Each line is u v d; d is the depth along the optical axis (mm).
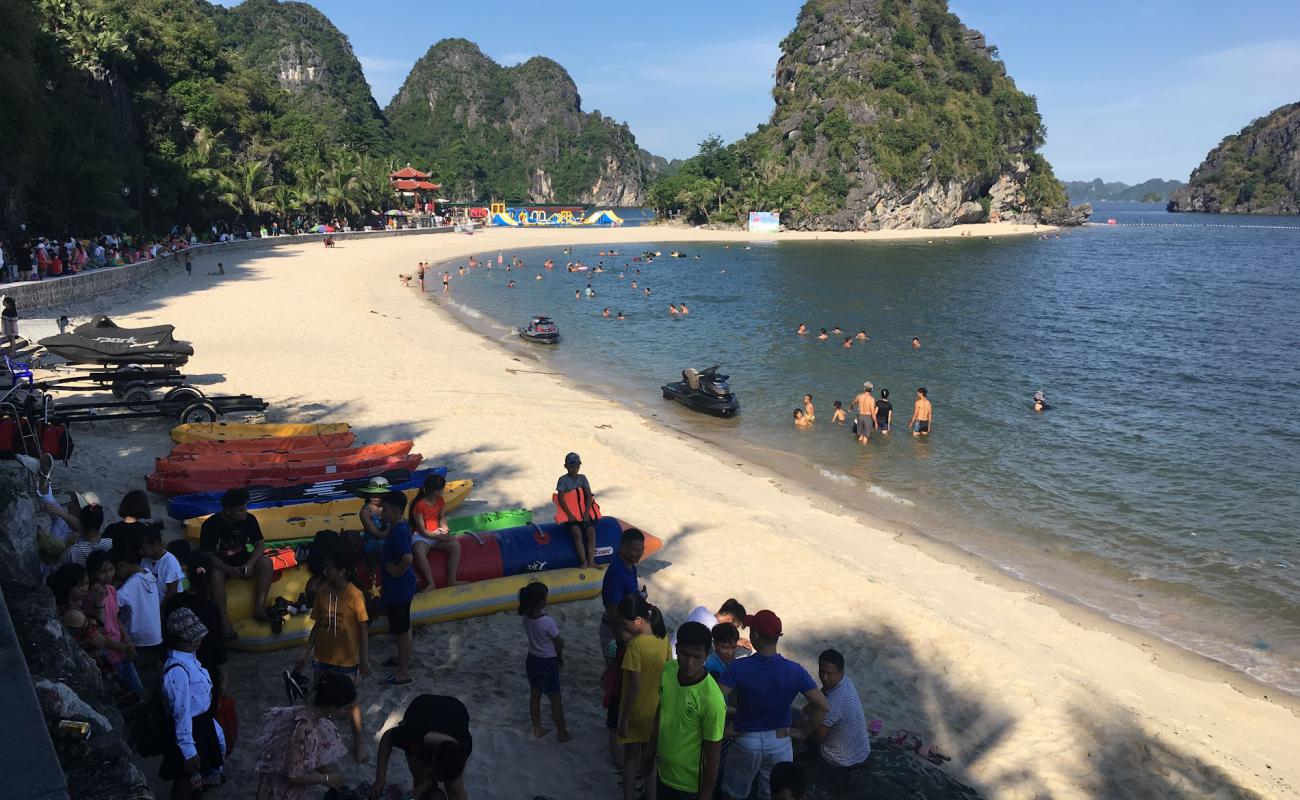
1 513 7402
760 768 6562
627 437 21312
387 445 16375
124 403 17906
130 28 79188
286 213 86750
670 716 5992
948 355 35781
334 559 7668
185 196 69375
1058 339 40375
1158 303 54750
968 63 173875
